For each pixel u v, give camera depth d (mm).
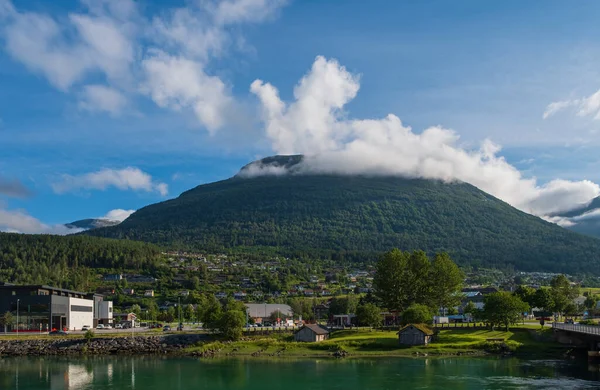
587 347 169500
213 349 186250
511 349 167750
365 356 168750
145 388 126062
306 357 170125
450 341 182000
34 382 135000
